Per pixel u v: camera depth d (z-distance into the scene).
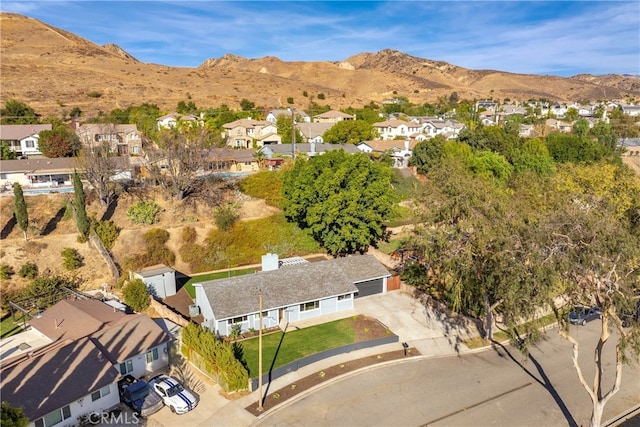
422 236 33.88
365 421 25.02
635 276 21.55
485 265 29.95
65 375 25.03
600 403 22.81
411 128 115.75
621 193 48.25
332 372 29.84
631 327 21.34
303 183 50.34
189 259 48.03
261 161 74.31
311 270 40.19
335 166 51.31
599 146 87.81
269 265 42.06
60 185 58.78
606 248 20.95
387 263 49.12
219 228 51.19
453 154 72.75
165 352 30.55
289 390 27.84
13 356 29.92
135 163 66.50
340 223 47.47
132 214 49.75
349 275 41.69
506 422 25.00
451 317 37.81
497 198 31.80
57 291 39.59
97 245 45.03
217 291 35.66
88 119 95.62
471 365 30.89
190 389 27.95
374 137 104.00
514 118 132.00
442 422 24.97
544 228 22.78
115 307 37.34
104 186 50.47
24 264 41.78
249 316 35.25
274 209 56.22
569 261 21.09
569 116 151.88
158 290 41.44
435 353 32.50
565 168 57.84
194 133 64.69
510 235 25.56
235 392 27.48
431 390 27.98
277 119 106.12
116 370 26.30
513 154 80.94
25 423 19.00
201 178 57.75
